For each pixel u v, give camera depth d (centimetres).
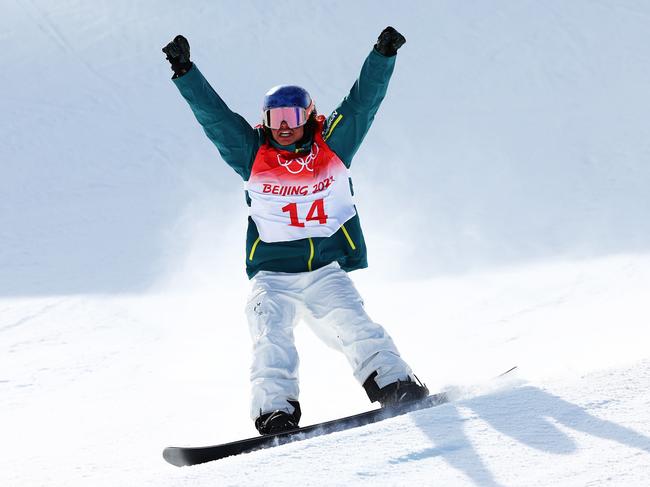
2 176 5234
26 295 3181
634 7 7788
